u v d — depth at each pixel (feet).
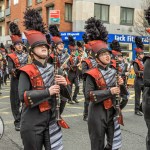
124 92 14.78
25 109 12.18
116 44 26.86
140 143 20.77
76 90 35.73
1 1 137.39
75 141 20.92
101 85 13.96
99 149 14.05
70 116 28.43
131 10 95.20
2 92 44.93
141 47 29.68
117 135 14.40
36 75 12.05
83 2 88.17
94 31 14.71
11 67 22.75
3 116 28.09
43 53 12.17
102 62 14.25
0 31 136.98
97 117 13.96
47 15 95.86
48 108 12.09
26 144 12.11
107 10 92.12
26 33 12.42
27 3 108.88
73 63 35.14
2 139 21.12
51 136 12.21
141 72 29.01
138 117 28.76
